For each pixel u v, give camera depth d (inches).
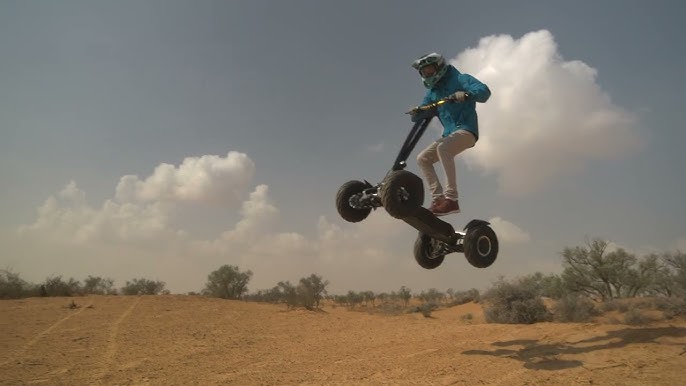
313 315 686.5
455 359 286.4
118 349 352.8
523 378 231.3
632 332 322.3
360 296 1919.3
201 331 468.1
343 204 249.6
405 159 254.5
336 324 553.9
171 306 713.0
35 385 239.6
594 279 1127.0
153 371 276.1
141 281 1406.3
